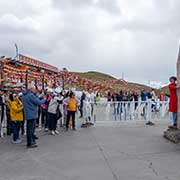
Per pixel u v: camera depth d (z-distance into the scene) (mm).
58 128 15664
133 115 17656
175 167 7555
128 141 11422
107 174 7023
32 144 10461
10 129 13070
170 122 17047
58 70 26812
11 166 7922
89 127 15945
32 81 18406
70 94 15258
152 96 22250
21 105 11352
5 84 16047
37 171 7402
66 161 8398
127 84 52656
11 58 17375
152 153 9258
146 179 6590
